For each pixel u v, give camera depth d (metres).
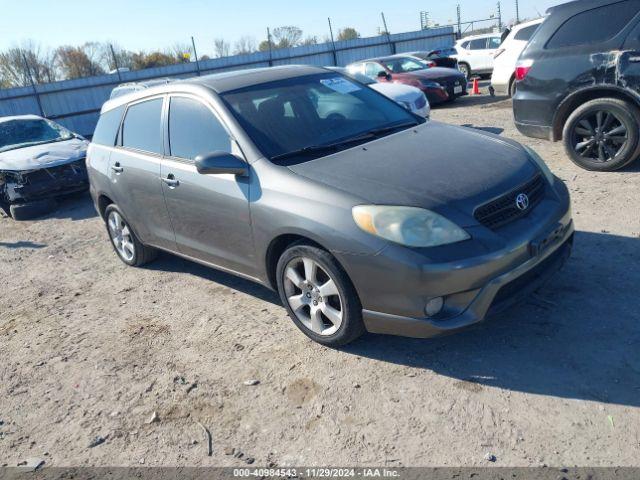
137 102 4.90
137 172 4.67
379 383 3.15
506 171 3.33
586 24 5.88
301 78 4.49
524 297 3.14
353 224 3.07
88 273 5.77
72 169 8.80
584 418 2.65
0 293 5.57
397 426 2.80
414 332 3.06
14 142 9.48
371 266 3.02
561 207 3.39
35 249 6.96
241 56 26.73
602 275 3.90
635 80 5.51
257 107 4.01
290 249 3.46
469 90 17.61
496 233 3.00
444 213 2.96
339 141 3.86
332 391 3.15
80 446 3.03
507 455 2.51
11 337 4.50
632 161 6.18
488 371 3.11
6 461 3.00
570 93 6.04
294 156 3.67
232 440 2.90
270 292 4.57
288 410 3.05
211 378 3.46
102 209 5.67
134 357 3.87
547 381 2.95
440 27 30.25
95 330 4.38
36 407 3.46
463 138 3.89
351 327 3.32
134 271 5.59
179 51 30.02
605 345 3.15
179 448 2.89
